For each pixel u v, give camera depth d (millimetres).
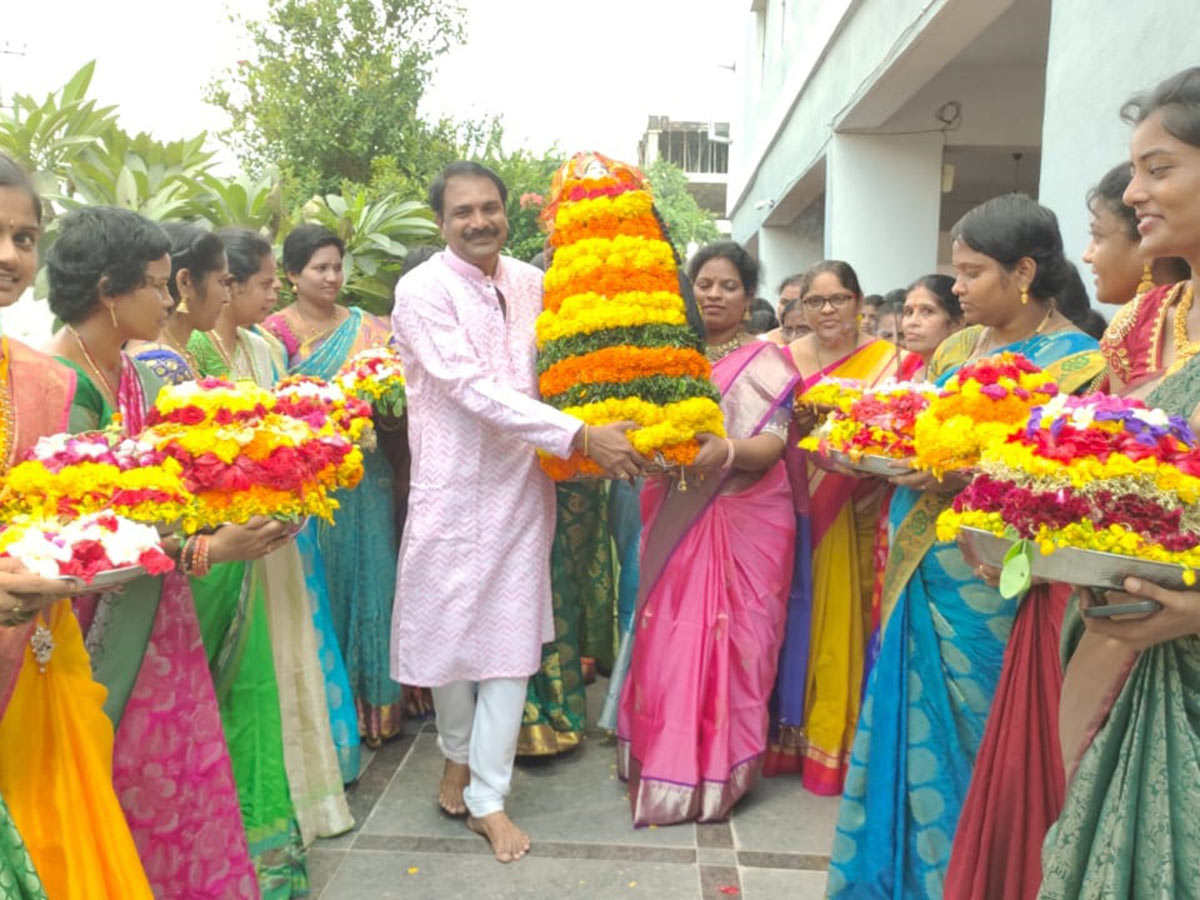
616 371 2705
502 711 2891
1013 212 2285
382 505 3615
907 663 2387
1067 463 1379
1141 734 1472
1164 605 1330
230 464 1940
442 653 2855
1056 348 2252
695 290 3250
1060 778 1988
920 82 6566
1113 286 2164
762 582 3166
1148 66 2852
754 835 2961
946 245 13273
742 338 3291
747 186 16141
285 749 2828
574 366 2744
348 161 9570
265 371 3156
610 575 4191
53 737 1754
